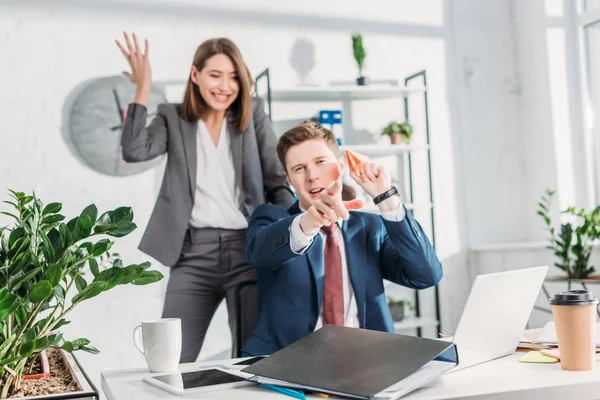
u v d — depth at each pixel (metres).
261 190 2.86
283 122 2.96
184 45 2.82
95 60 2.71
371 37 3.11
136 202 2.71
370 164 1.63
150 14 2.79
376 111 3.10
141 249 2.70
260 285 1.96
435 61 3.21
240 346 2.05
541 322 2.96
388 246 1.99
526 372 1.12
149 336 1.29
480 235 3.24
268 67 2.94
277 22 2.97
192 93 2.81
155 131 2.75
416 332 3.09
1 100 2.60
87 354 2.63
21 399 1.00
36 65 2.64
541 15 3.22
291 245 1.71
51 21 2.67
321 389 0.99
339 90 2.85
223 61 2.85
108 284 1.08
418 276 1.78
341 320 1.88
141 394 1.08
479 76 3.28
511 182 3.29
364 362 1.05
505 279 1.22
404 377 0.97
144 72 2.76
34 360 1.29
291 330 1.85
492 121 3.28
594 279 2.55
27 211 1.20
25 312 1.12
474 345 1.19
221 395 1.04
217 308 2.77
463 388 1.01
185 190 2.76
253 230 2.06
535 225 3.27
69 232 1.07
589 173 3.18
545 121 3.23
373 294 1.93
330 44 3.05
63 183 2.65
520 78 3.31
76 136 2.67
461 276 3.20
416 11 3.20
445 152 3.21
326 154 2.20
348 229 1.97
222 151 2.81
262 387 1.09
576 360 1.12
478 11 3.29
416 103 3.16
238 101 2.86
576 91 3.22
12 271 1.04
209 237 2.77
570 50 3.22
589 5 3.22
